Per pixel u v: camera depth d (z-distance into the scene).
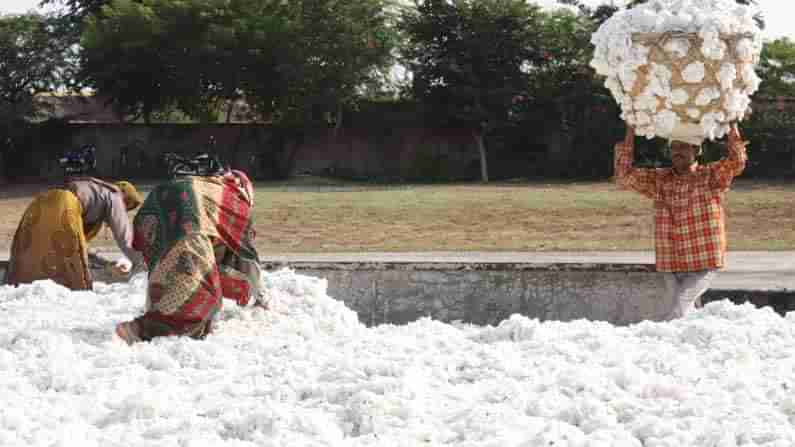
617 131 41.41
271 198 30.38
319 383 5.04
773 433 4.19
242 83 43.97
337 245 21.09
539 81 43.25
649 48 7.37
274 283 7.33
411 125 44.97
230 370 5.42
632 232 22.20
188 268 6.04
